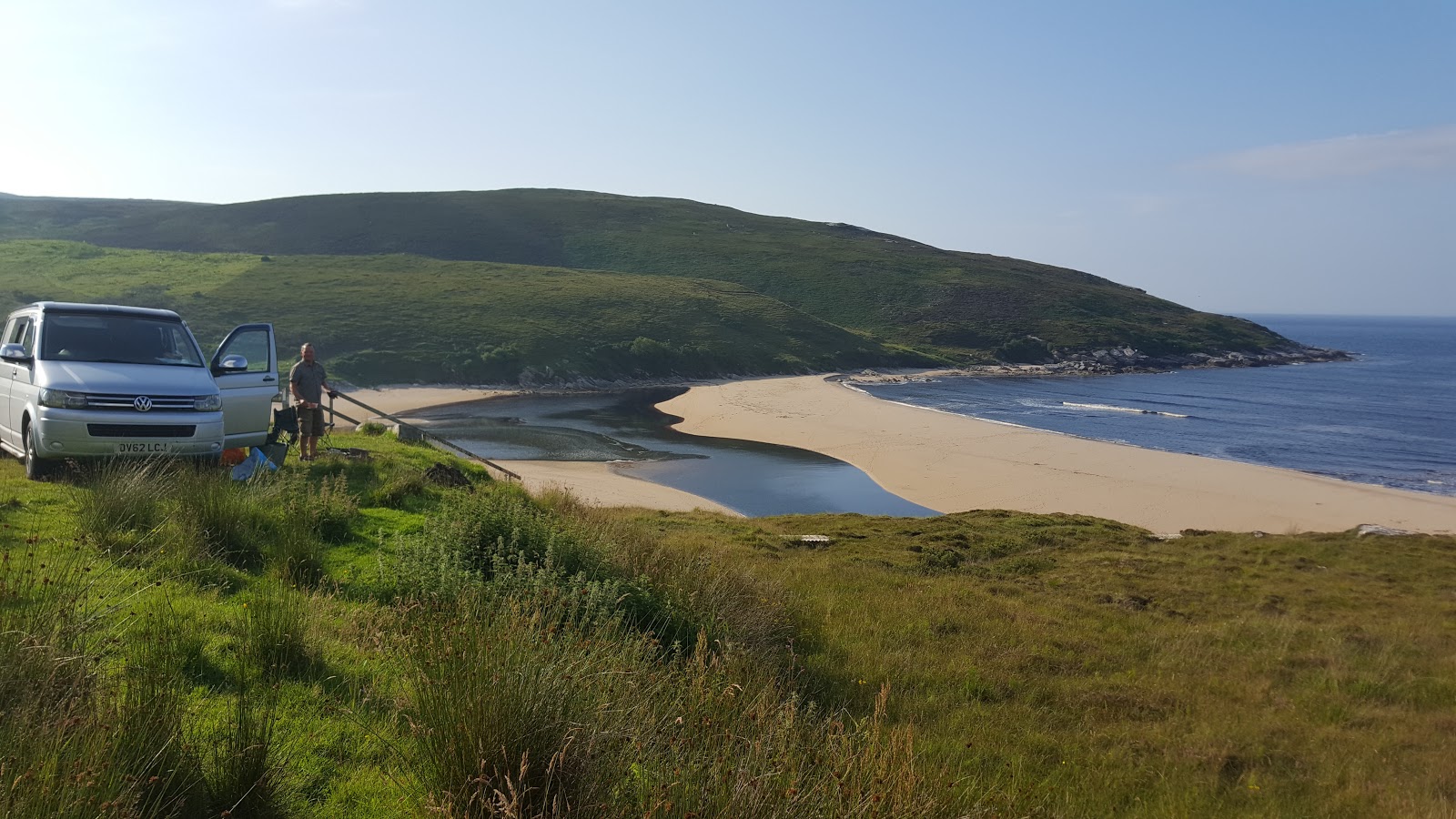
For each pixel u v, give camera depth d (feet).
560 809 11.61
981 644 33.68
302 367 44.88
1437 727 27.17
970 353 414.62
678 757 13.10
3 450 37.76
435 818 11.55
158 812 10.53
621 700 14.84
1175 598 47.01
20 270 304.30
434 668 13.74
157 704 11.63
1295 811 20.44
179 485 27.27
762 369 326.85
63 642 12.85
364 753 13.91
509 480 59.67
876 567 50.55
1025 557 57.52
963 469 126.31
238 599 20.06
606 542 30.53
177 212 545.03
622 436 162.50
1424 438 177.99
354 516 33.24
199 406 33.99
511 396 239.91
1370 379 350.23
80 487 28.91
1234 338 488.85
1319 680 32.01
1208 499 106.93
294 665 16.60
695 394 245.04
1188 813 19.77
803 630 32.35
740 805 11.97
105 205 557.74
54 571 18.53
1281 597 47.60
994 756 22.56
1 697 10.96
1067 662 32.58
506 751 11.91
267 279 327.06
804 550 55.31
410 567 23.80
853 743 16.17
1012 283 537.24
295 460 44.09
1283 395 275.80
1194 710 28.02
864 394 248.11
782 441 156.15
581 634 19.83
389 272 372.38
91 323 35.24
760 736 14.33
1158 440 171.22
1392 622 42.11
